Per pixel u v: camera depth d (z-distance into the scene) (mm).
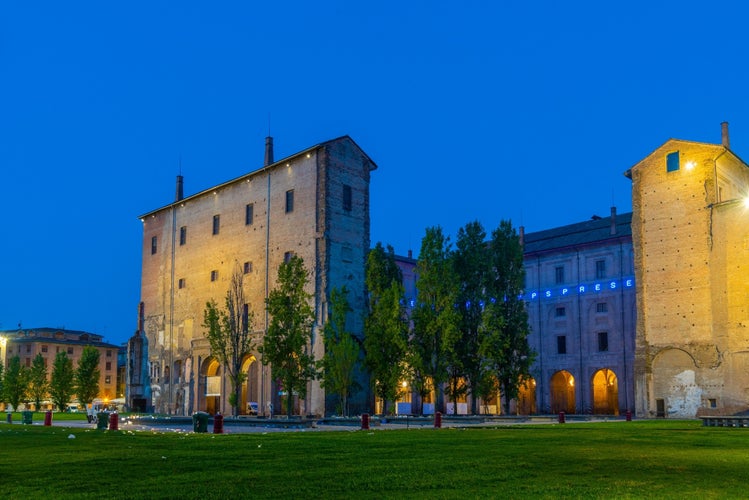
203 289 69000
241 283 64500
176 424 42781
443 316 49531
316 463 15148
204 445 21156
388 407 62281
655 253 56875
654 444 21297
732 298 52219
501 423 44719
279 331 47625
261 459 16141
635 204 58625
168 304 73250
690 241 55094
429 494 10438
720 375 52000
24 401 105375
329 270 57031
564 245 75938
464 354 53188
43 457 16891
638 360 56312
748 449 19172
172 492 10695
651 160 58156
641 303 57031
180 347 70562
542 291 77188
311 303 56938
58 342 143125
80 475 13008
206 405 67062
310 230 58500
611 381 74688
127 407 74250
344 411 49250
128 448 19922
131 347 75312
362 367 51938
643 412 55531
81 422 47312
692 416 53031
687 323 54250
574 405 75438
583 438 24641
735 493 10648
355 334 57531
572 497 10156
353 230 59844
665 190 57062
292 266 49531
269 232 62594
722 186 56219
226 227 67625
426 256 51656
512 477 12523
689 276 54719
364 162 62094
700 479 12289
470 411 60125
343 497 10133
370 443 21906
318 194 58500
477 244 56188
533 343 76938
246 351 57531
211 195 70188
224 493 10570
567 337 74438
